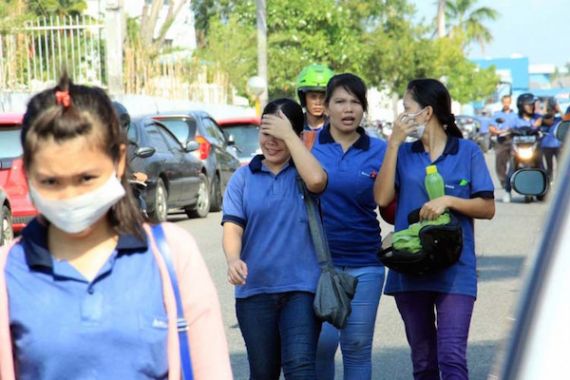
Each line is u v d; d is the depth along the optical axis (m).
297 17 55.75
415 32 84.19
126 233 3.94
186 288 3.99
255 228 7.16
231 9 75.75
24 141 3.80
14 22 29.08
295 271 7.07
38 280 3.90
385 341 11.23
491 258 17.14
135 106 34.47
